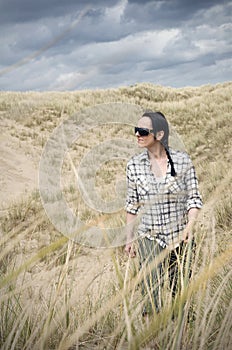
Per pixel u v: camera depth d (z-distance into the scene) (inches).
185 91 1299.2
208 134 593.6
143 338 57.9
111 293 96.0
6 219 269.9
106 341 71.3
